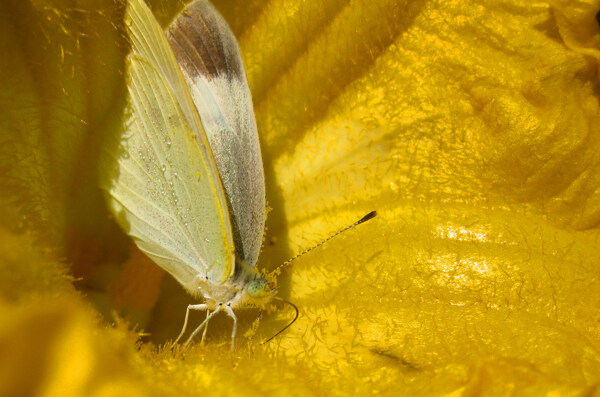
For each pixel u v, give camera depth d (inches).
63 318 6.7
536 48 8.0
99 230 7.9
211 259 7.7
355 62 8.3
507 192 8.0
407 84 8.2
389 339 7.7
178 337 7.7
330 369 7.5
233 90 7.7
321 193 8.3
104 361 6.7
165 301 8.1
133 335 7.5
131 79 7.6
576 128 7.9
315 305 8.0
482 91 8.1
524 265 7.8
